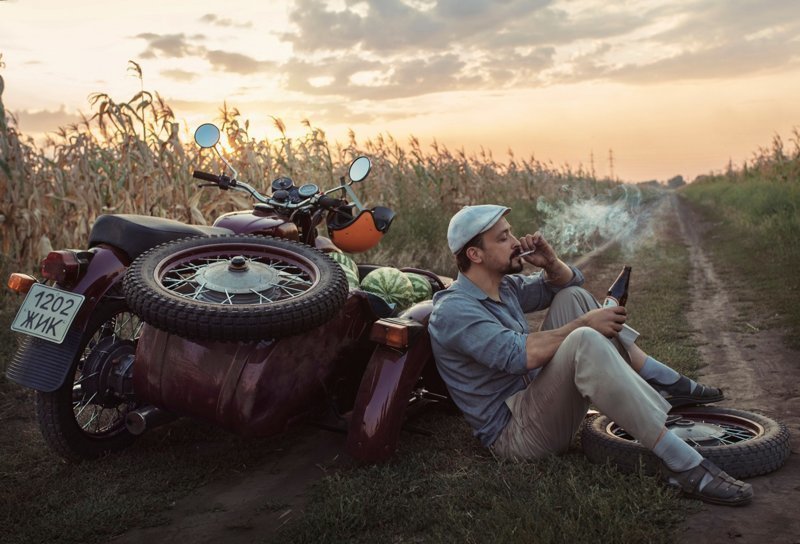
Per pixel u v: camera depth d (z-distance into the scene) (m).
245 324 2.93
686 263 12.18
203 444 3.96
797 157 20.33
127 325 4.38
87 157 8.28
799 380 4.74
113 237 3.66
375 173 13.02
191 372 3.25
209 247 3.52
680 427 3.38
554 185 23.50
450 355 3.39
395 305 4.23
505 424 3.35
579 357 2.95
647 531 2.49
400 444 3.71
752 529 2.53
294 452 3.82
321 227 9.48
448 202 15.19
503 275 3.54
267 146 10.68
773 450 3.02
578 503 2.72
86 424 3.97
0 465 3.66
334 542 2.68
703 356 5.67
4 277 7.22
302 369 3.35
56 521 2.96
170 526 2.97
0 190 7.51
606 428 3.39
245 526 2.93
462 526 2.66
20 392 4.89
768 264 10.52
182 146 8.69
